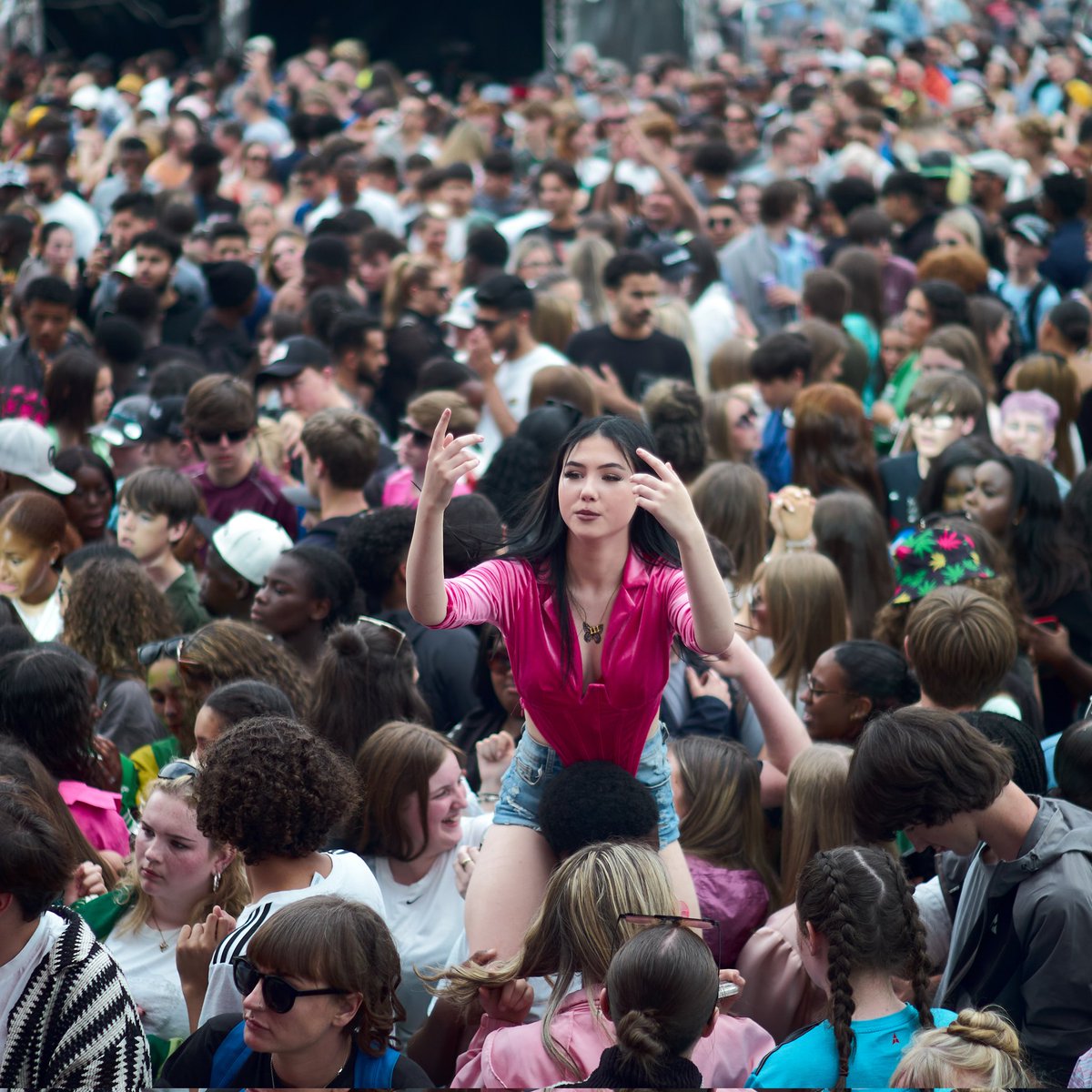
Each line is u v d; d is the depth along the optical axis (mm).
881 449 21594
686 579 7676
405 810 10211
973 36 62781
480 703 13102
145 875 9617
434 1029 9016
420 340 23000
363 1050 7824
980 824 8711
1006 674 12297
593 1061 7629
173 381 20188
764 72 62281
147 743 12625
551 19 68312
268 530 15117
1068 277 28766
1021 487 15234
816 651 13109
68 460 16609
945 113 49594
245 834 8758
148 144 41594
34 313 21609
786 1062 7727
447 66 70062
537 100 47500
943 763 8477
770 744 11453
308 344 20234
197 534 16031
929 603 11492
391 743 10258
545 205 32062
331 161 37062
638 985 7227
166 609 13602
